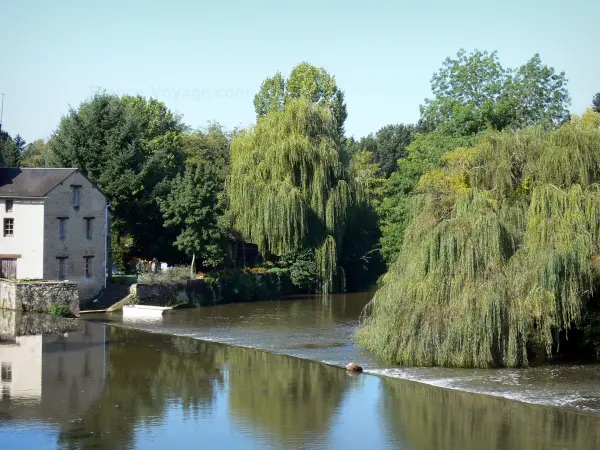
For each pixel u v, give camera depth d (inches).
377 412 1143.0
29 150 4598.9
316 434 1050.7
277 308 2393.0
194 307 2402.8
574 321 1341.0
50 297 2139.5
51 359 1519.4
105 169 2738.7
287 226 2564.0
